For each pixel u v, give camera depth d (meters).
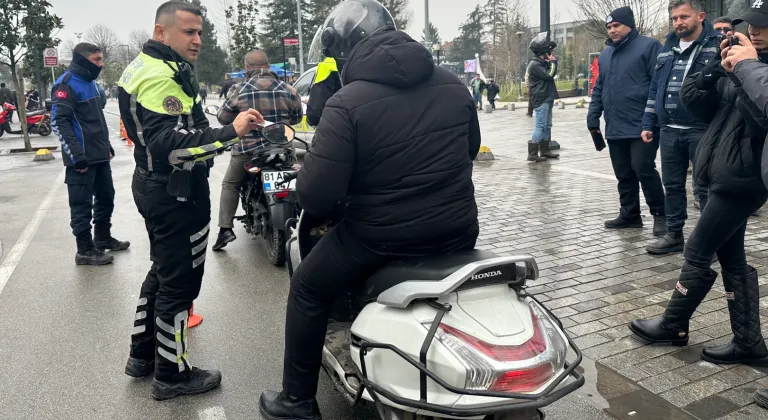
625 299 4.88
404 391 2.50
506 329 2.40
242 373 3.96
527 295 2.67
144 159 3.35
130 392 3.75
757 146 3.39
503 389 2.32
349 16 3.20
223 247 6.91
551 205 8.18
